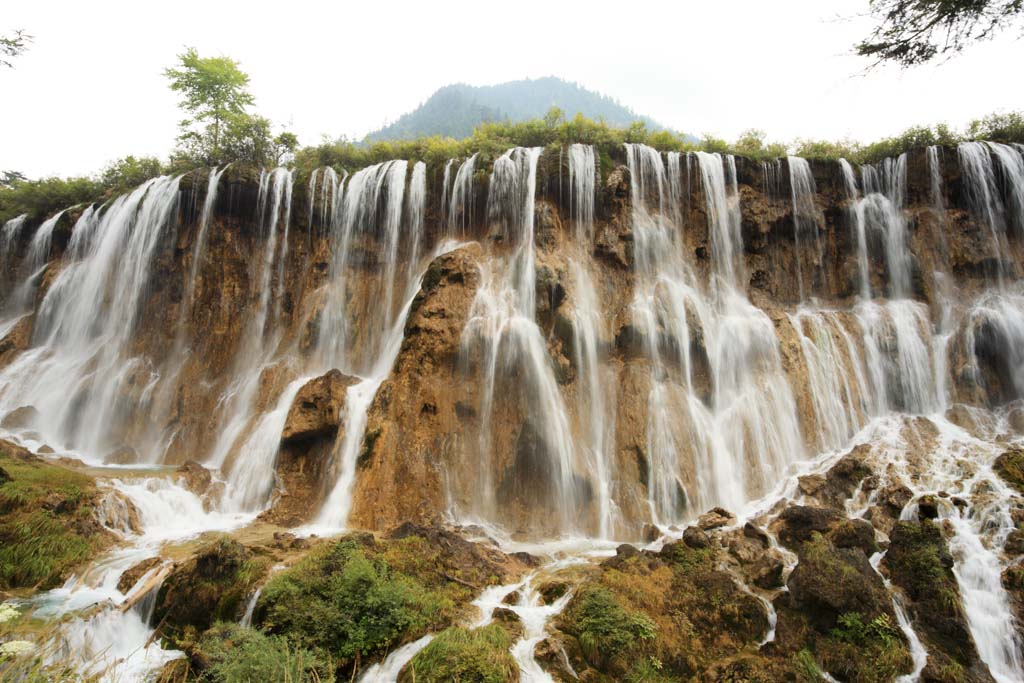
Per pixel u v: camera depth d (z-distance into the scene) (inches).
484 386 657.6
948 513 480.1
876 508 520.7
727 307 773.9
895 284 800.9
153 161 1046.4
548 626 390.0
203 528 556.4
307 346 808.3
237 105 1168.2
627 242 770.8
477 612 406.0
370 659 357.1
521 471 619.5
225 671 317.1
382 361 779.4
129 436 769.6
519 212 796.0
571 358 682.8
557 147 813.9
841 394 714.8
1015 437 628.1
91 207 973.8
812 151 917.8
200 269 859.4
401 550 462.0
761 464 654.5
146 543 504.1
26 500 495.5
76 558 463.5
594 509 609.6
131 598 414.6
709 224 812.0
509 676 326.3
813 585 391.9
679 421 657.0
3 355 887.1
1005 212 797.2
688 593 422.0
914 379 719.1
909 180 836.0
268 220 884.6
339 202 885.2
